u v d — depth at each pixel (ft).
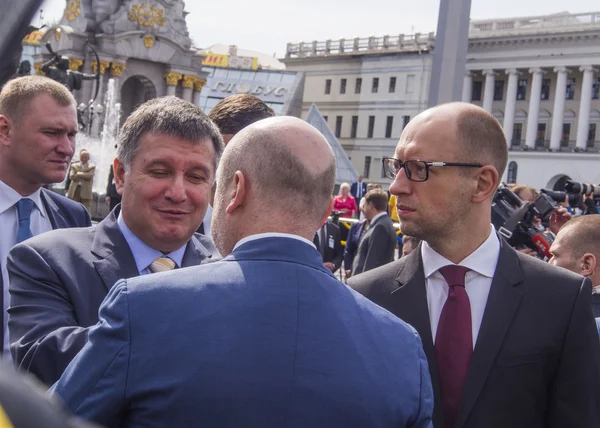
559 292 8.55
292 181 5.63
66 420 1.68
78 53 130.11
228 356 4.95
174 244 8.18
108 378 4.90
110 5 133.80
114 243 8.06
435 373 8.39
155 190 7.88
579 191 23.76
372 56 266.16
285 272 5.44
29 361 6.77
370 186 33.88
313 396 5.02
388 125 262.67
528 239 15.72
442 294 8.80
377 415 5.23
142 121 7.96
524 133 252.42
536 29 238.48
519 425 8.24
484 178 8.66
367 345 5.44
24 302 7.48
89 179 55.62
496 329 8.34
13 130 10.46
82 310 7.48
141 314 5.02
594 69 234.79
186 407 4.83
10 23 2.10
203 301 5.16
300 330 5.19
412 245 21.34
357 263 28.32
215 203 5.99
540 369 8.31
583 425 8.20
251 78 263.90
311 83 283.79
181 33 142.92
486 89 250.57
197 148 7.96
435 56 16.40
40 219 10.98
